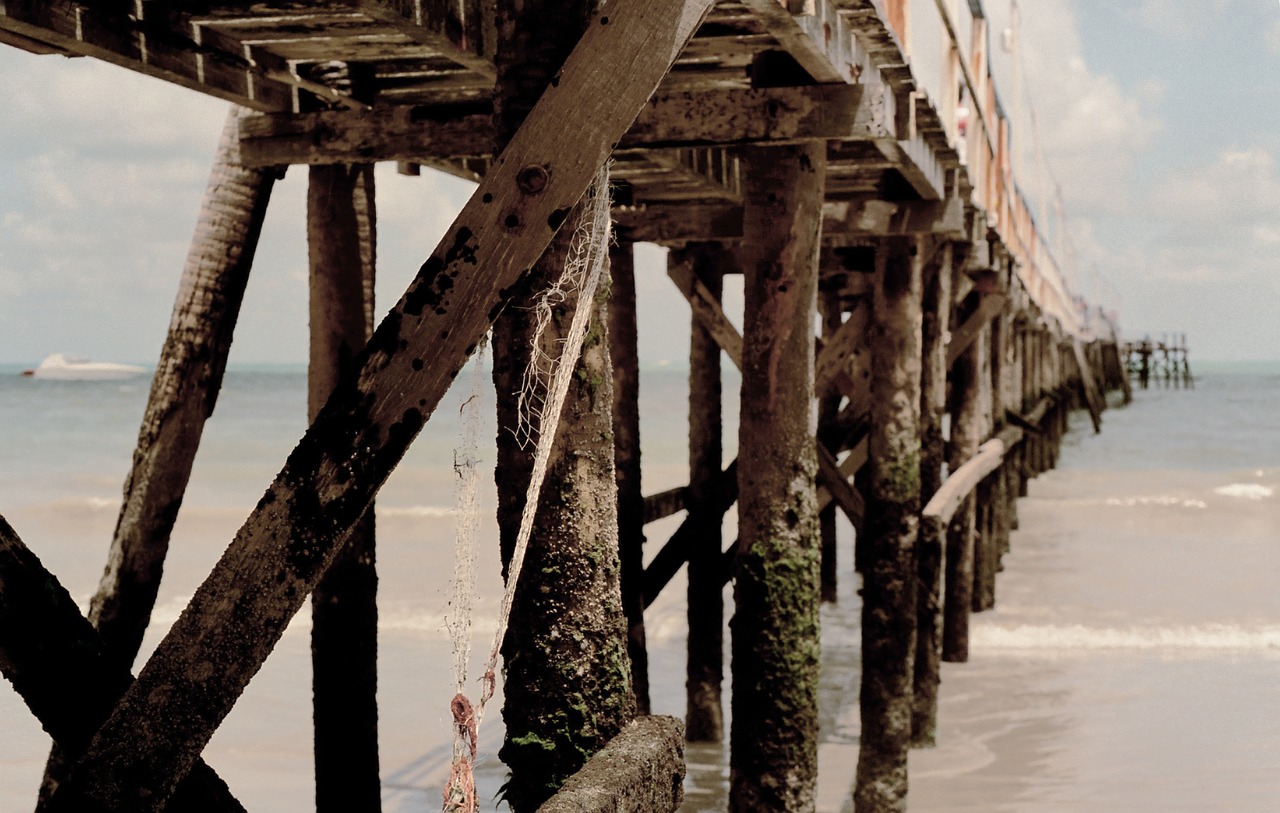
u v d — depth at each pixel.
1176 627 11.66
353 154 4.42
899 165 5.52
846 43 4.18
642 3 2.21
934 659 7.99
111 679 2.08
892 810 6.43
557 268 2.37
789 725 4.57
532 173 2.20
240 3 3.64
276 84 4.49
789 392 4.50
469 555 2.39
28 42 3.45
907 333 6.49
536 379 2.44
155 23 3.70
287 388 67.56
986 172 8.73
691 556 7.94
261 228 4.50
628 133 4.42
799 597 4.55
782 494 4.52
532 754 2.51
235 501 23.17
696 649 7.93
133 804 2.05
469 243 2.19
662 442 33.75
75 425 41.28
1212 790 7.19
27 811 6.79
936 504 7.99
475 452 2.36
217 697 2.07
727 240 7.21
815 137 4.28
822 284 11.22
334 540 2.12
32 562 2.05
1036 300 16.69
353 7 3.29
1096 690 9.51
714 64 4.70
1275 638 11.27
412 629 11.52
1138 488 22.89
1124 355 54.94
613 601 2.56
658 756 2.37
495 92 2.52
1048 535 17.55
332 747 4.52
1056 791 7.17
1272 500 21.25
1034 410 21.23
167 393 4.21
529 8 2.45
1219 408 50.28
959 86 7.04
